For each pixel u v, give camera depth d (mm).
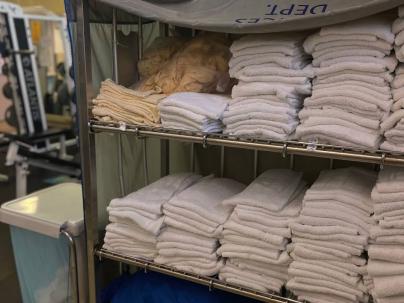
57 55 3943
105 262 1486
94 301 1320
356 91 893
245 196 1065
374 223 918
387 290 873
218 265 1104
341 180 1014
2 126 3512
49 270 1438
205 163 1523
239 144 1013
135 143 1484
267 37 993
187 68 1188
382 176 935
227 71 1188
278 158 1397
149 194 1210
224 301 1199
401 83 865
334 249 952
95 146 1273
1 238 2316
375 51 883
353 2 876
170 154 1551
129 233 1196
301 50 989
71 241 1298
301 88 956
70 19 1131
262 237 1020
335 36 909
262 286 1066
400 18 851
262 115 978
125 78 1372
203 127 1043
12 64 3381
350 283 944
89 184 1239
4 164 3480
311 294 1010
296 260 1007
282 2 1020
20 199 1562
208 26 1015
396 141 867
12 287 1893
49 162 2967
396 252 874
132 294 1271
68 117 3854
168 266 1171
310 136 944
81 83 1169
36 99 3492
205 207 1115
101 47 1289
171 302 1201
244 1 1075
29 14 3555
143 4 1100
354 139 889
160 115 1101
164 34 1437
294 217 1011
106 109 1183
